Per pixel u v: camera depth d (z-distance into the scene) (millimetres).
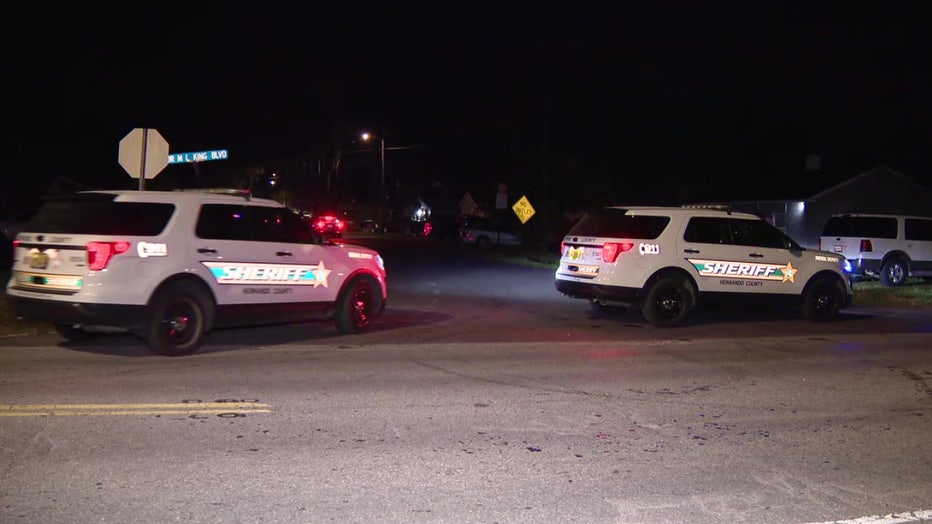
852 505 5305
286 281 11031
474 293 18953
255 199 10938
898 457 6379
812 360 10523
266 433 6672
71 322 9328
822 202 36188
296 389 8281
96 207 9500
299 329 12680
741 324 14086
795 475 5898
